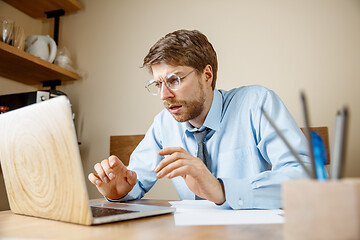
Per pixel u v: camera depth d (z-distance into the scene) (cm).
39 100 164
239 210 66
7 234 44
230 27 185
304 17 171
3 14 191
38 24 220
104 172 88
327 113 159
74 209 50
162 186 181
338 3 165
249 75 177
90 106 206
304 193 32
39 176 55
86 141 203
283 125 94
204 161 109
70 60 204
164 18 200
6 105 173
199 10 193
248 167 107
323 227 31
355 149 151
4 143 62
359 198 30
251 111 108
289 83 169
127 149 191
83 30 217
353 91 157
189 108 101
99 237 41
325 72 163
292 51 171
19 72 189
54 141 49
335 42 163
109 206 72
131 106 198
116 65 206
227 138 111
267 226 47
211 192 68
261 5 180
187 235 41
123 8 211
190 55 99
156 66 100
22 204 62
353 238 29
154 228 47
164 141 125
